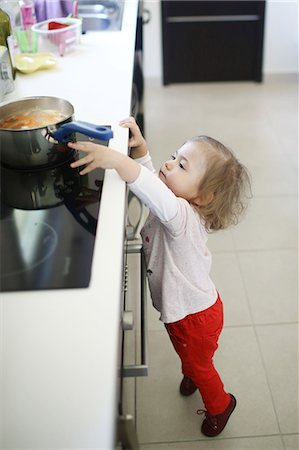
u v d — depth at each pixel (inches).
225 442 52.9
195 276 40.8
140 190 34.6
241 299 71.4
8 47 54.6
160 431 54.4
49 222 31.3
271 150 113.8
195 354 44.9
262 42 148.3
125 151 38.9
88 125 34.5
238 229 86.4
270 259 79.3
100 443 19.3
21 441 19.5
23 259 28.1
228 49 151.2
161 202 35.1
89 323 24.0
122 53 63.6
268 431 53.9
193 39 149.6
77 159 38.8
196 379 47.4
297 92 147.4
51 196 34.1
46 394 21.0
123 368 32.9
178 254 39.6
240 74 156.0
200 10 144.3
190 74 156.6
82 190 34.6
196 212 40.6
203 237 40.8
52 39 64.1
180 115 135.6
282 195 96.0
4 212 32.7
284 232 85.5
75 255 28.2
